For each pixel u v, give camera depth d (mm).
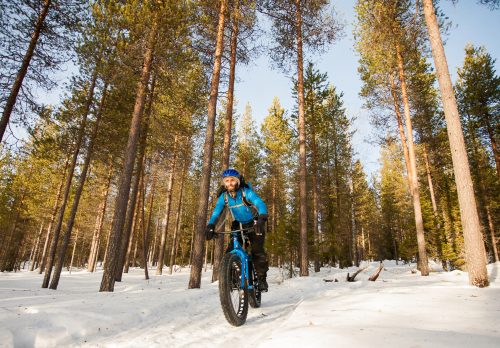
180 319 3725
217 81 10898
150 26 9945
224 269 3250
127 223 17062
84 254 51688
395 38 13352
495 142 22125
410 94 15773
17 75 10008
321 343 2064
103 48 10828
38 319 3150
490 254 24984
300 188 13141
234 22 12070
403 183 32125
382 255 49812
